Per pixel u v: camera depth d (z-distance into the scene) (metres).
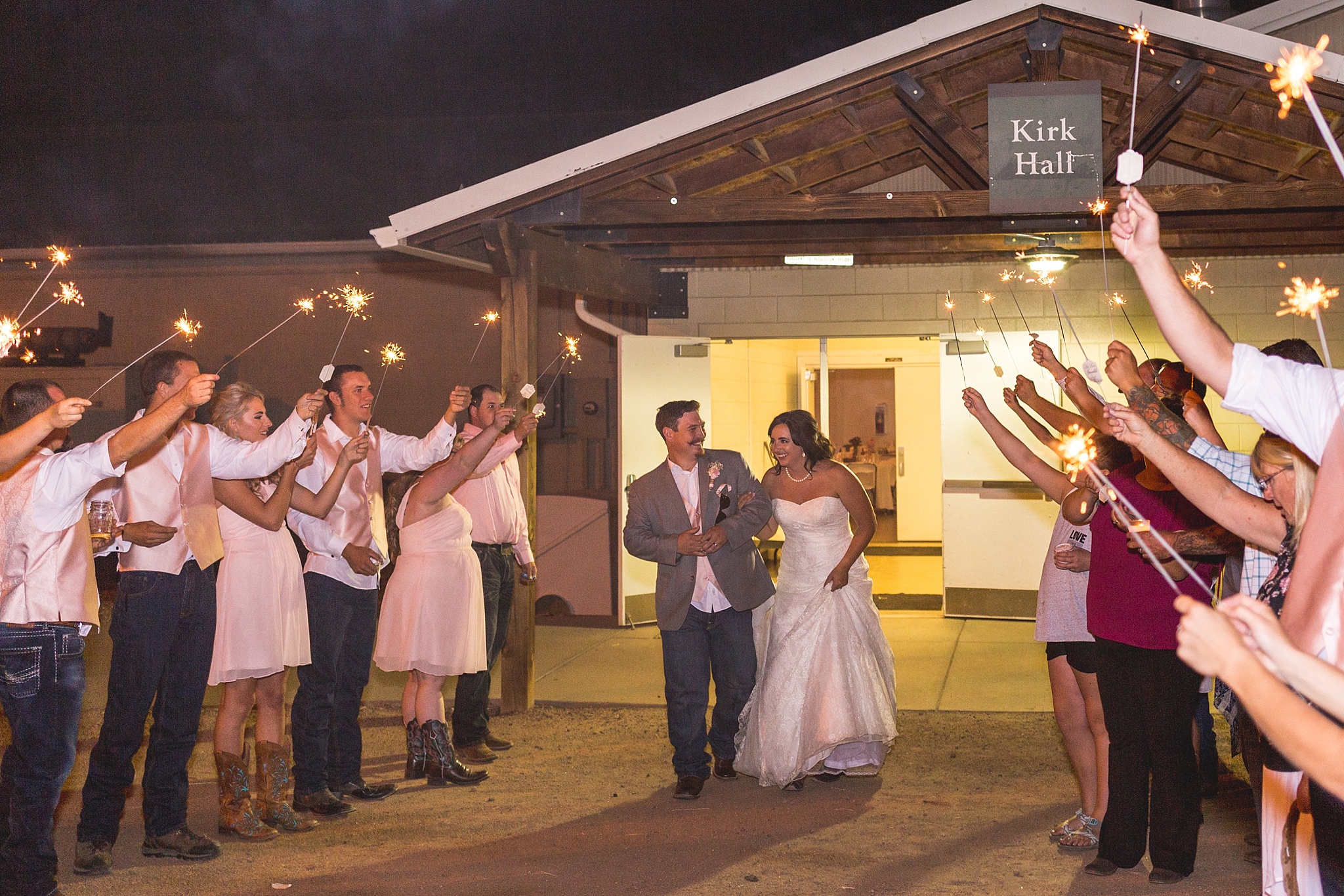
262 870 4.59
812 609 5.65
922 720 7.26
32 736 3.99
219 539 4.71
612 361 12.48
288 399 13.44
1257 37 6.35
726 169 8.14
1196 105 7.21
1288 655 1.60
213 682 4.91
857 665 5.65
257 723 5.21
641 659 9.53
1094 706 4.73
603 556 11.45
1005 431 4.83
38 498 3.92
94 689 8.56
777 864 4.62
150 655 4.49
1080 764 4.87
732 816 5.30
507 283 7.87
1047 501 10.96
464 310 13.16
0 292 13.78
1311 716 1.55
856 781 5.91
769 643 5.76
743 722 5.87
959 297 11.34
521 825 5.19
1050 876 4.42
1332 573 2.15
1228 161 9.12
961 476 11.27
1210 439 3.95
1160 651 4.14
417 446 5.59
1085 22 6.62
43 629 3.99
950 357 11.31
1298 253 10.66
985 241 9.85
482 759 6.37
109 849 4.60
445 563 5.79
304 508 5.06
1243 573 3.49
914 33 6.83
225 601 4.91
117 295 13.70
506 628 6.67
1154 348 10.87
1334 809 2.25
